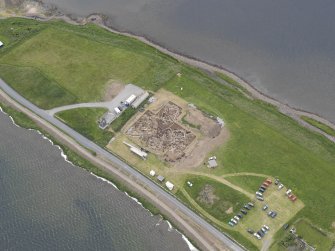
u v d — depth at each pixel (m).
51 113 161.00
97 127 154.62
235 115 154.75
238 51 177.12
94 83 167.88
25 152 150.38
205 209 133.25
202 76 168.88
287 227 127.62
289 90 164.00
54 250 125.62
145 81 166.75
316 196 133.50
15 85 170.88
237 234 127.75
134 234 129.25
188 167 142.38
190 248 126.44
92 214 133.62
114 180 142.00
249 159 142.75
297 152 144.00
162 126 152.50
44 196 138.12
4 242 127.62
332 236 125.56
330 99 160.50
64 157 148.62
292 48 175.00
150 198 137.12
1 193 139.00
